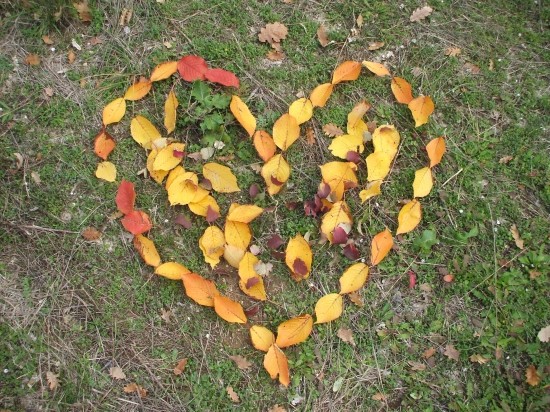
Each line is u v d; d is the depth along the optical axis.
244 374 1.46
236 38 1.66
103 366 1.44
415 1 1.74
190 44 1.64
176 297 1.49
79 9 1.62
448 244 1.56
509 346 1.50
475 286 1.54
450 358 1.49
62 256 1.49
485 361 1.49
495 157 1.64
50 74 1.59
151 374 1.45
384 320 1.51
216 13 1.67
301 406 1.45
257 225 1.54
